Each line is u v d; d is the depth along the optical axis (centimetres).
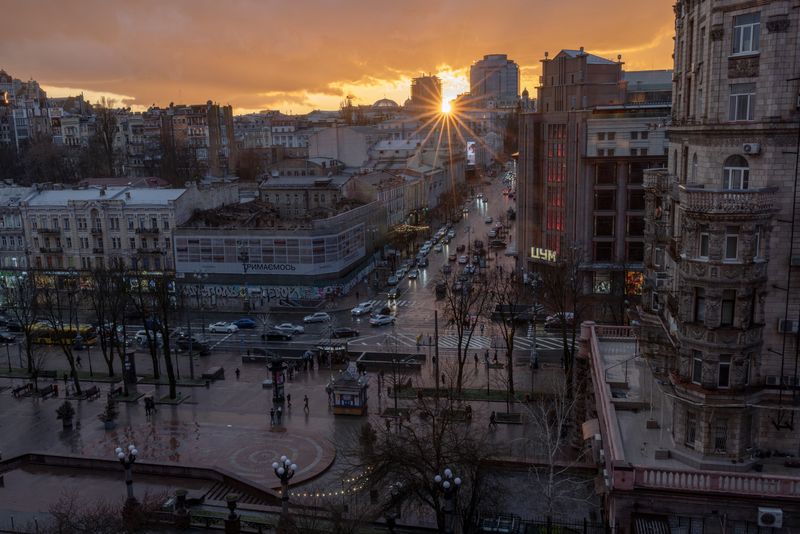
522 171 11488
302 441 6066
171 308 8544
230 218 12112
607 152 10125
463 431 5859
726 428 3459
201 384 7638
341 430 6284
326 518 4122
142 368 8350
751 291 3388
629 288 9919
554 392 5844
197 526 4544
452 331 9350
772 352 3450
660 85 12938
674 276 4100
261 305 11031
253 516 4616
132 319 10469
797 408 3356
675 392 3616
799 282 3366
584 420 5391
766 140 3303
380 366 8012
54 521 4553
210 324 10056
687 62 3984
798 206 3322
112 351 7981
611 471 3366
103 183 14050
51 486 5231
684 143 3934
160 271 11738
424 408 5312
